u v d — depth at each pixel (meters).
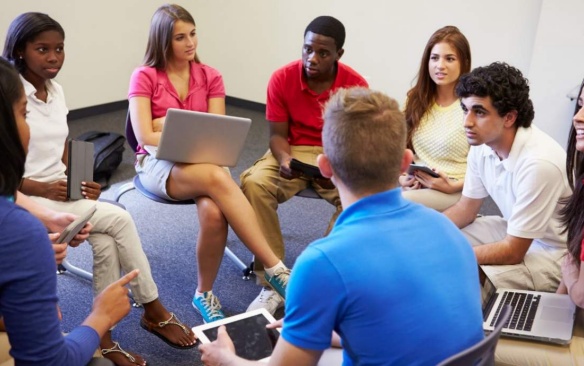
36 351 1.20
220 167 2.43
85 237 1.99
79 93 4.73
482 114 2.03
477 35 4.17
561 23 3.75
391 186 1.20
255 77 5.26
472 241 2.34
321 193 2.71
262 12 5.02
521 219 2.04
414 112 2.70
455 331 1.12
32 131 2.21
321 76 2.71
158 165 2.50
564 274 1.79
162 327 2.24
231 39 5.27
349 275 1.08
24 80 2.22
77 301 2.51
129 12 4.93
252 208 2.44
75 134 4.44
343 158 1.17
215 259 2.41
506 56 4.11
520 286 2.06
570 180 1.90
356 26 4.63
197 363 2.20
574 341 1.68
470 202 2.36
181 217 3.31
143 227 3.16
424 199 2.55
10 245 1.15
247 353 1.64
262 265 2.63
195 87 2.71
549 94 3.93
